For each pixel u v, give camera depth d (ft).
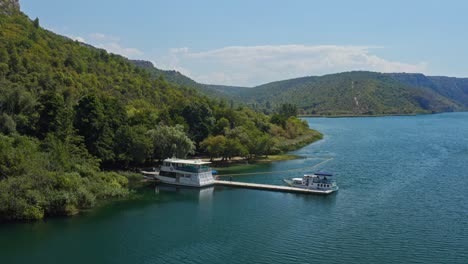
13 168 304.50
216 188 408.67
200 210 328.08
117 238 263.49
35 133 404.16
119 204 341.21
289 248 248.93
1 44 612.70
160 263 228.63
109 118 455.63
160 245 253.44
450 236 268.00
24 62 592.19
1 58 571.69
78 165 361.71
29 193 290.15
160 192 385.50
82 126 426.51
